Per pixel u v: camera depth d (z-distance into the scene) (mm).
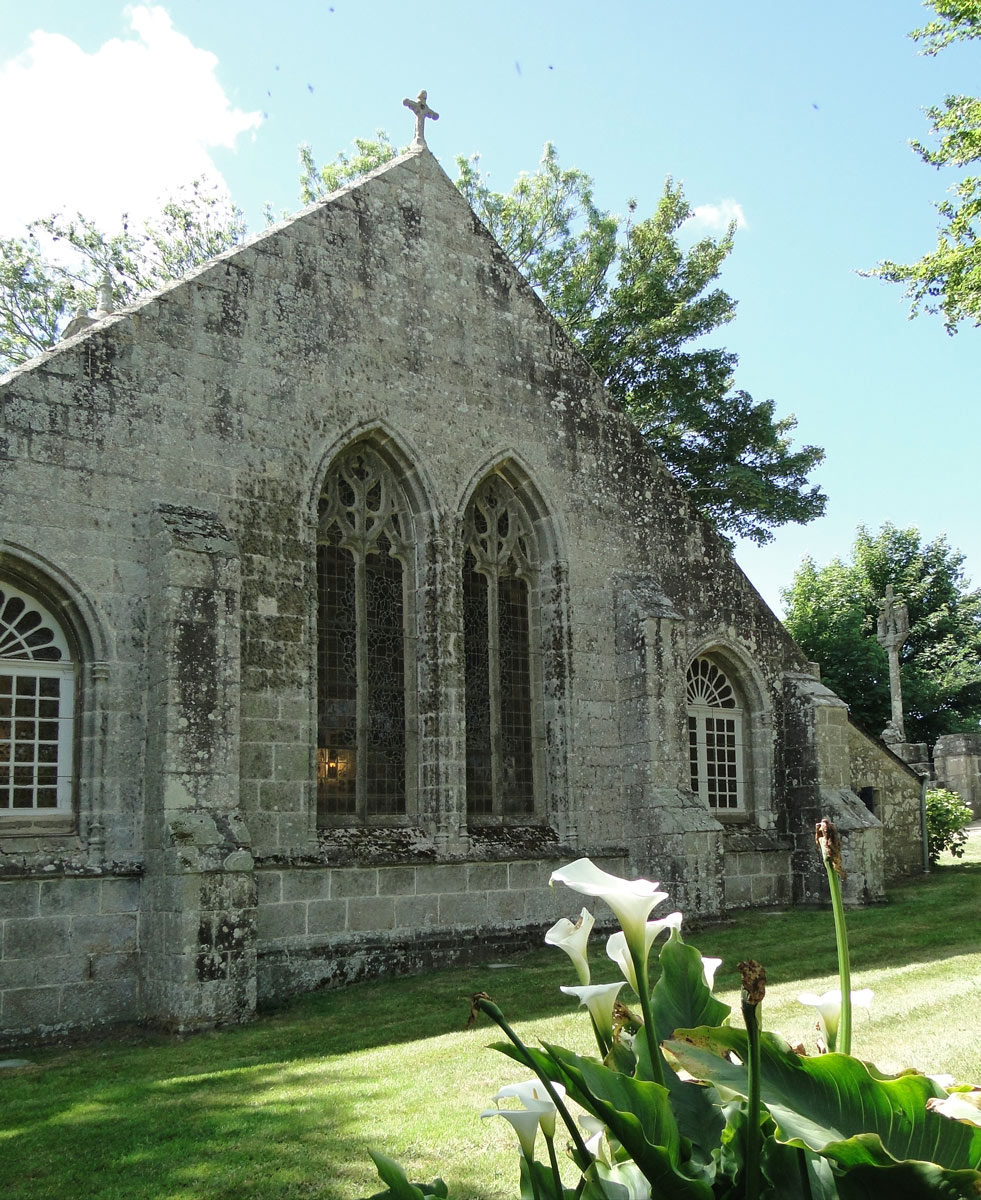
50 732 13742
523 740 19078
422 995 13992
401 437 17547
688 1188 2885
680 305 32031
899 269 20500
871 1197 2816
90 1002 13078
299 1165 7375
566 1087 3141
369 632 17219
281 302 16453
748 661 22250
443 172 19203
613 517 20469
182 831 13102
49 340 31938
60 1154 8047
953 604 50875
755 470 33312
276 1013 13602
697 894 18312
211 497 15188
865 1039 9445
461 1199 6461
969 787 40531
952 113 19750
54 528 13766
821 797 21703
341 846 15812
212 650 13898
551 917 17984
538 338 19984
